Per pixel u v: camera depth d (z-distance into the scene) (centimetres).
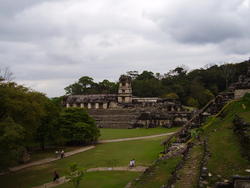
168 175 1850
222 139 2130
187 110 8662
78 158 3662
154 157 3322
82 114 5100
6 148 2484
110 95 9869
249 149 1625
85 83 14700
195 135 2647
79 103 9831
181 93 11900
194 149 2105
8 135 2366
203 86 12094
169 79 13900
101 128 7438
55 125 4622
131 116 7881
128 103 9256
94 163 3234
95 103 9625
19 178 2766
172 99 8931
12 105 2789
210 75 12512
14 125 2511
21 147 2869
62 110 5278
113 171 2769
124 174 2622
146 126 7406
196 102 10619
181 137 3206
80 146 4838
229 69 12106
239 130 2092
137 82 13188
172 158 2284
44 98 4322
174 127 7281
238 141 1952
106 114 8512
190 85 12006
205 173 1445
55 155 4019
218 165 1562
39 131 4334
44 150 4534
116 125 7575
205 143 2109
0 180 2702
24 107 2986
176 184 1457
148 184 1761
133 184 1892
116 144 4681
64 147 4800
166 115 7400
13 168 3195
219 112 3173
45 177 2762
